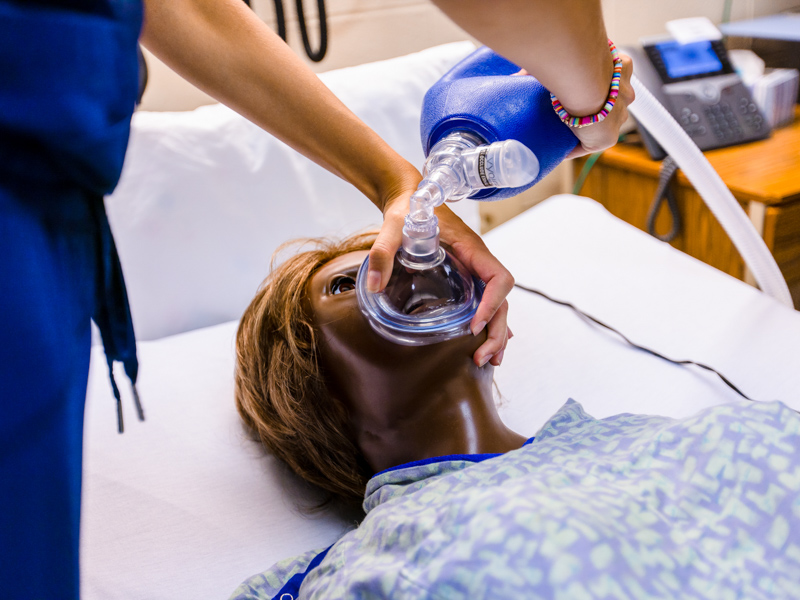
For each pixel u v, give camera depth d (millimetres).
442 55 1454
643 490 593
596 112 633
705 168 1089
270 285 1017
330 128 826
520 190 726
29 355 404
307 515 968
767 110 1572
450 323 803
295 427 935
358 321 860
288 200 1323
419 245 720
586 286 1334
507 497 545
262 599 791
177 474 1011
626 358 1170
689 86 1552
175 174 1241
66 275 444
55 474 433
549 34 465
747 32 1649
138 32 428
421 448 874
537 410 1103
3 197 391
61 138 388
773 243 1309
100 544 916
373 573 569
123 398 1127
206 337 1259
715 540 565
